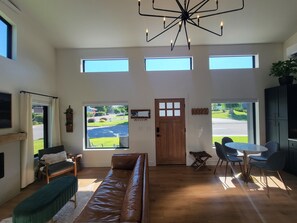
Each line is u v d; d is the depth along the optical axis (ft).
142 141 16.12
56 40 14.87
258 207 9.05
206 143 15.97
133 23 13.19
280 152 10.36
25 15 12.01
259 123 15.85
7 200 10.16
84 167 15.94
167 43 15.60
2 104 10.15
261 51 15.90
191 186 11.58
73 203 9.65
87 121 16.57
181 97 16.03
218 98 15.98
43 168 11.90
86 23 13.09
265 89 15.74
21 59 11.85
